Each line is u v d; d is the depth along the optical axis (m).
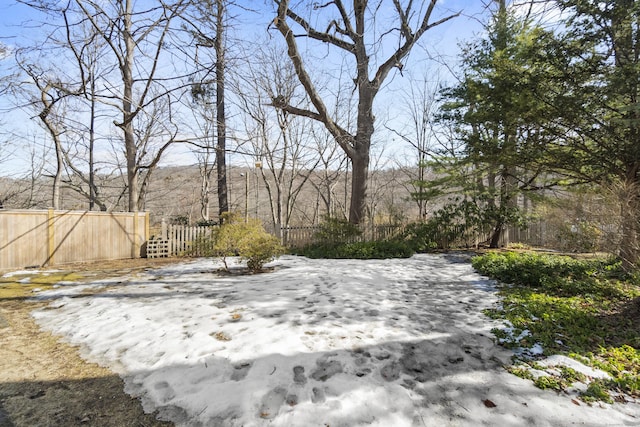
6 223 8.44
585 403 2.70
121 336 3.98
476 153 9.42
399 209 19.06
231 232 7.78
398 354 3.52
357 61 12.81
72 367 3.29
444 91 12.95
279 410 2.55
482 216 13.06
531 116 7.16
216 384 2.89
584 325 4.37
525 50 7.00
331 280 6.84
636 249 5.80
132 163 12.73
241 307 4.96
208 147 11.36
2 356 3.54
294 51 11.24
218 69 8.71
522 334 4.10
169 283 6.71
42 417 2.54
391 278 7.33
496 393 2.83
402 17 8.02
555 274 6.83
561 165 7.70
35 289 6.34
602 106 6.39
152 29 7.71
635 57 6.02
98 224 10.26
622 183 6.25
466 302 5.54
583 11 5.84
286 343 3.64
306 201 30.42
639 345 3.85
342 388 2.84
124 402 2.72
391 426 2.39
